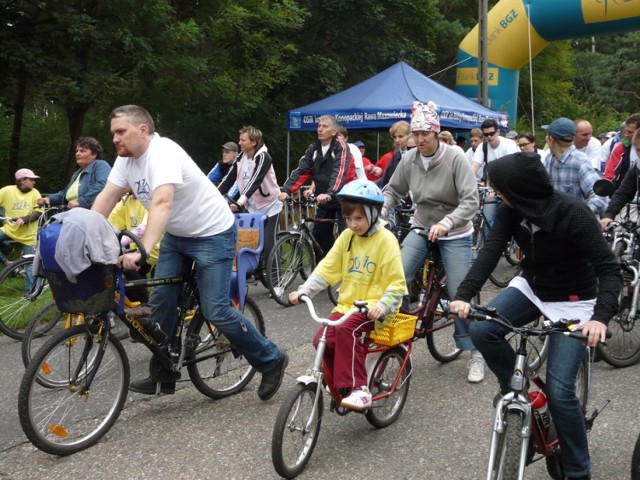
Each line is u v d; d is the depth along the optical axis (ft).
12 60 38.34
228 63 49.88
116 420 13.98
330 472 11.99
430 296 16.56
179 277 14.17
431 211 16.61
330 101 41.83
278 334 20.54
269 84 49.83
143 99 48.73
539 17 50.49
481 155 31.14
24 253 24.38
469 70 55.01
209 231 13.88
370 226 12.89
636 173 18.31
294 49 51.34
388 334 12.85
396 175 17.34
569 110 98.32
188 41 43.14
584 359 12.11
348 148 24.72
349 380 12.05
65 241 11.73
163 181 12.85
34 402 12.33
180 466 12.30
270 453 12.75
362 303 11.94
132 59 41.24
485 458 12.42
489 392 15.70
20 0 38.14
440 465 12.19
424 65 71.56
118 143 12.88
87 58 41.37
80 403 13.23
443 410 14.69
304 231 24.97
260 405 15.11
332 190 23.98
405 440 13.24
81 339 12.91
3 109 50.37
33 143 57.21
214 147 52.65
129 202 19.12
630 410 14.57
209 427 13.96
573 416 9.96
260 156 24.35
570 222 9.95
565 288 10.50
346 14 59.06
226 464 12.35
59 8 38.40
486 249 10.77
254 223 19.12
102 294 12.44
